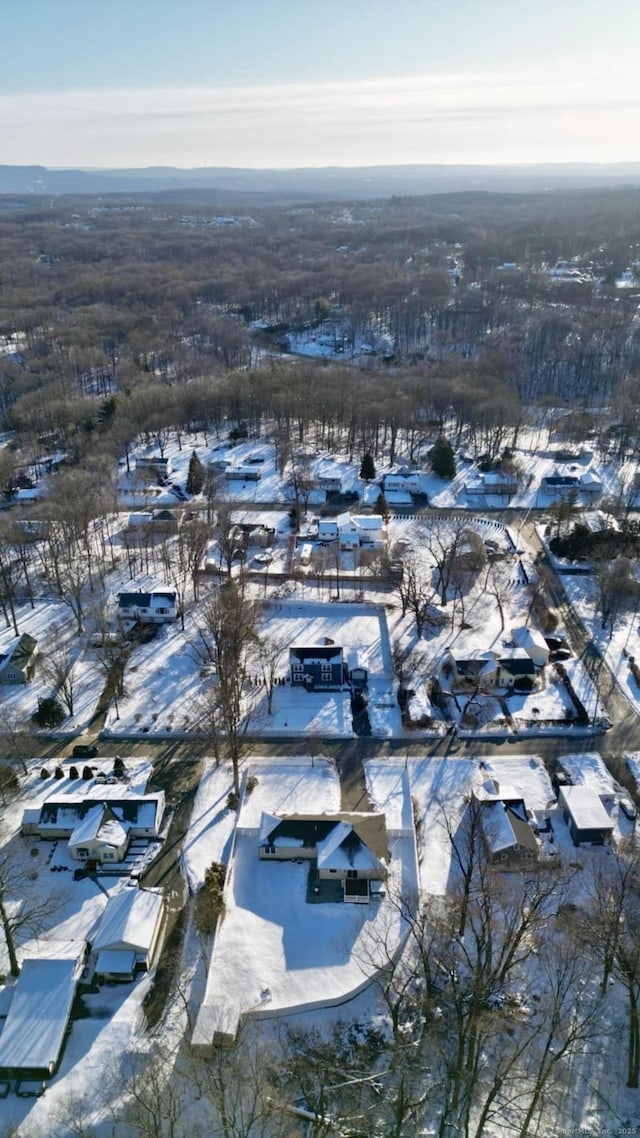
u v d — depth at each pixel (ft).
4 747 244.22
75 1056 158.92
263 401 545.03
